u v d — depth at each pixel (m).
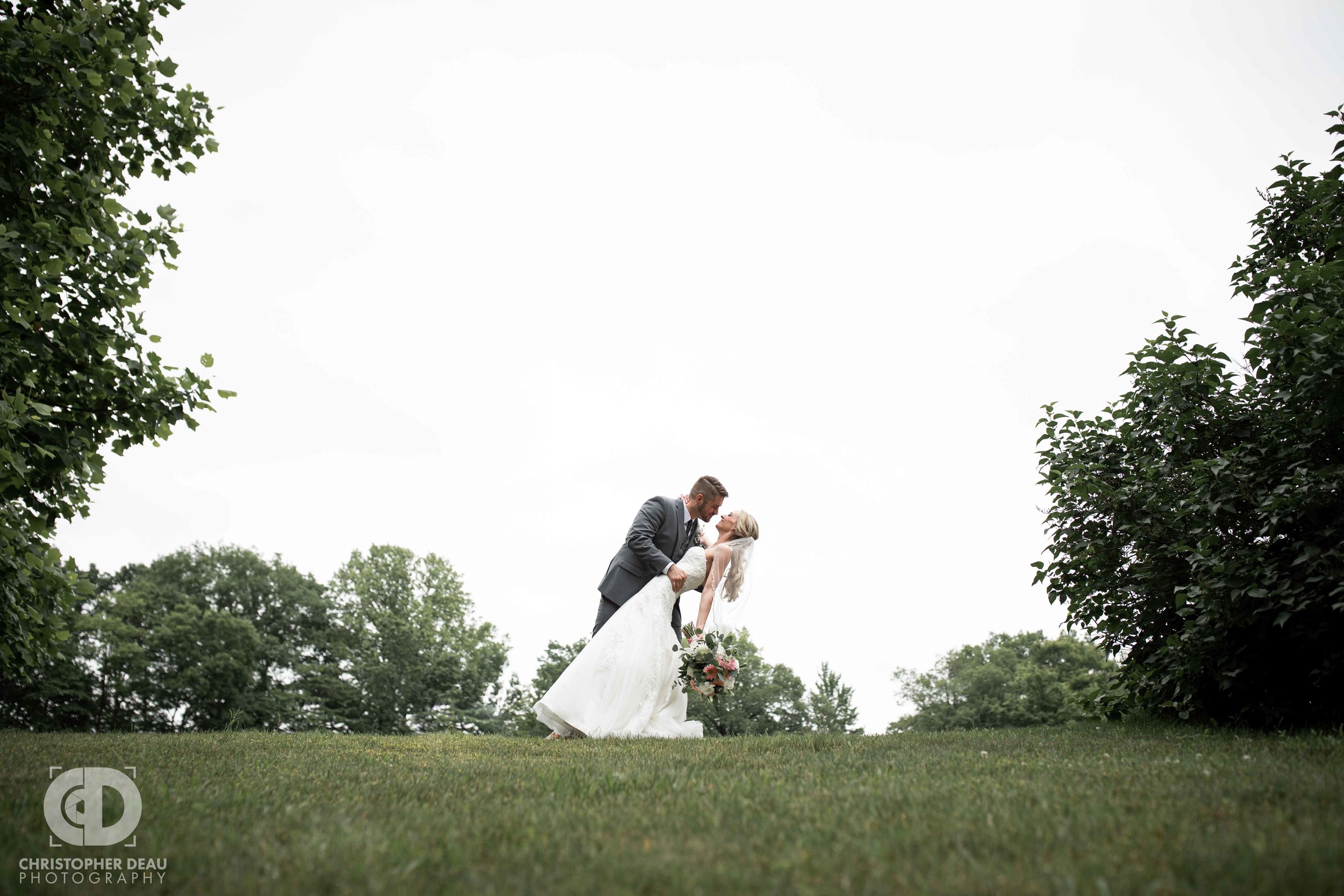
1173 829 2.50
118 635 40.00
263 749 5.43
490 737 6.95
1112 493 6.84
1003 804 3.00
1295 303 5.69
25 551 6.67
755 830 2.67
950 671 59.81
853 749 5.41
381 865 2.28
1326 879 1.92
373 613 47.09
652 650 7.88
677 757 4.96
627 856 2.34
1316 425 5.70
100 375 6.65
